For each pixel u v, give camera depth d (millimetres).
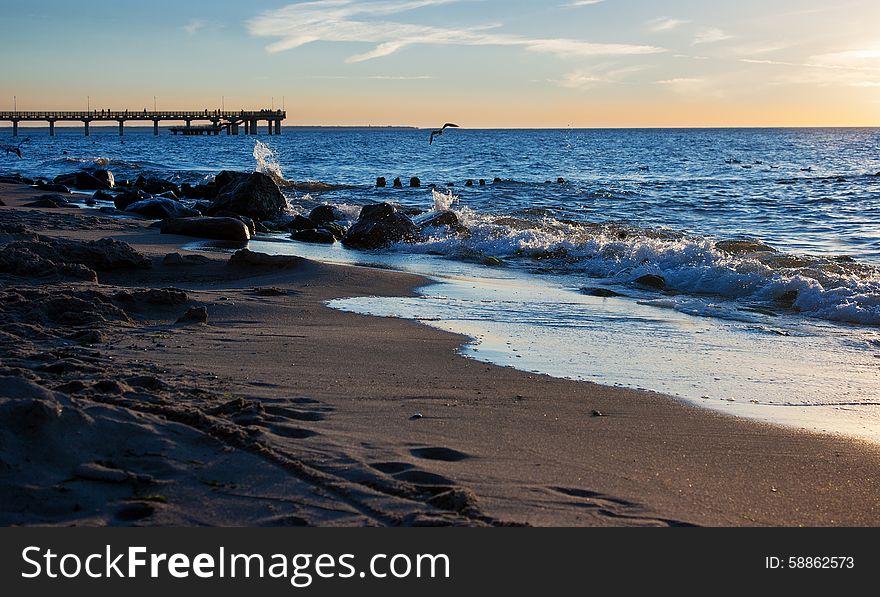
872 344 8953
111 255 12258
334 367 7156
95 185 33125
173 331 8328
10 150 63625
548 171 52062
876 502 4645
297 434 5262
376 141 139375
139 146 99375
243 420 5418
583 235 17406
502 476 4758
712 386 7121
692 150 94062
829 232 20172
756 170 53344
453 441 5328
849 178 41406
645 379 7289
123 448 4711
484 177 45844
